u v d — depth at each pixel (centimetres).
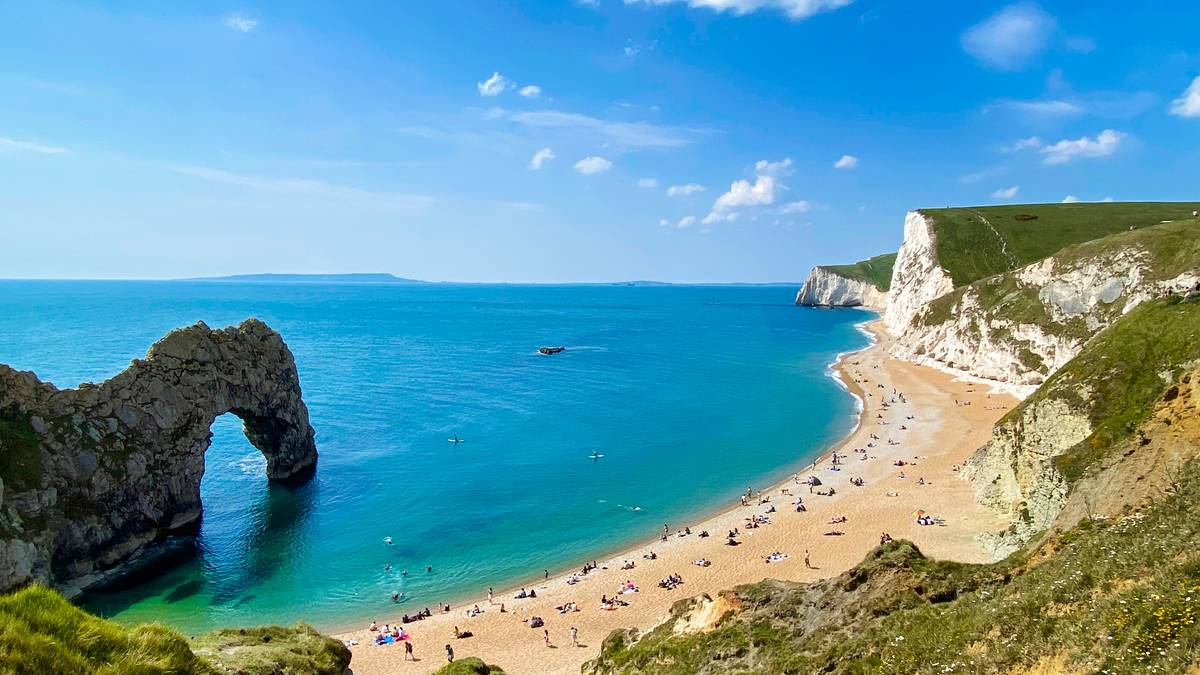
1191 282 7838
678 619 2973
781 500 6169
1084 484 3481
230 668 1878
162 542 5509
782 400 10788
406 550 5412
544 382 12600
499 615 4353
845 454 7525
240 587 4822
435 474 7231
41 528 4456
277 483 6975
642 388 11975
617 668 2798
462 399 11050
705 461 7625
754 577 4653
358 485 6912
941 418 8675
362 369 14038
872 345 17088
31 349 14900
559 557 5294
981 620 1805
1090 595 1642
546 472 7288
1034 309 10200
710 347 17825
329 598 4688
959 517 5350
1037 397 5203
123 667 1280
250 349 6756
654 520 5978
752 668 2264
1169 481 2492
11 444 4522
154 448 5566
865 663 1920
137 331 19400
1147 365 4534
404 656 3900
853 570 2567
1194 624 1255
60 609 1322
